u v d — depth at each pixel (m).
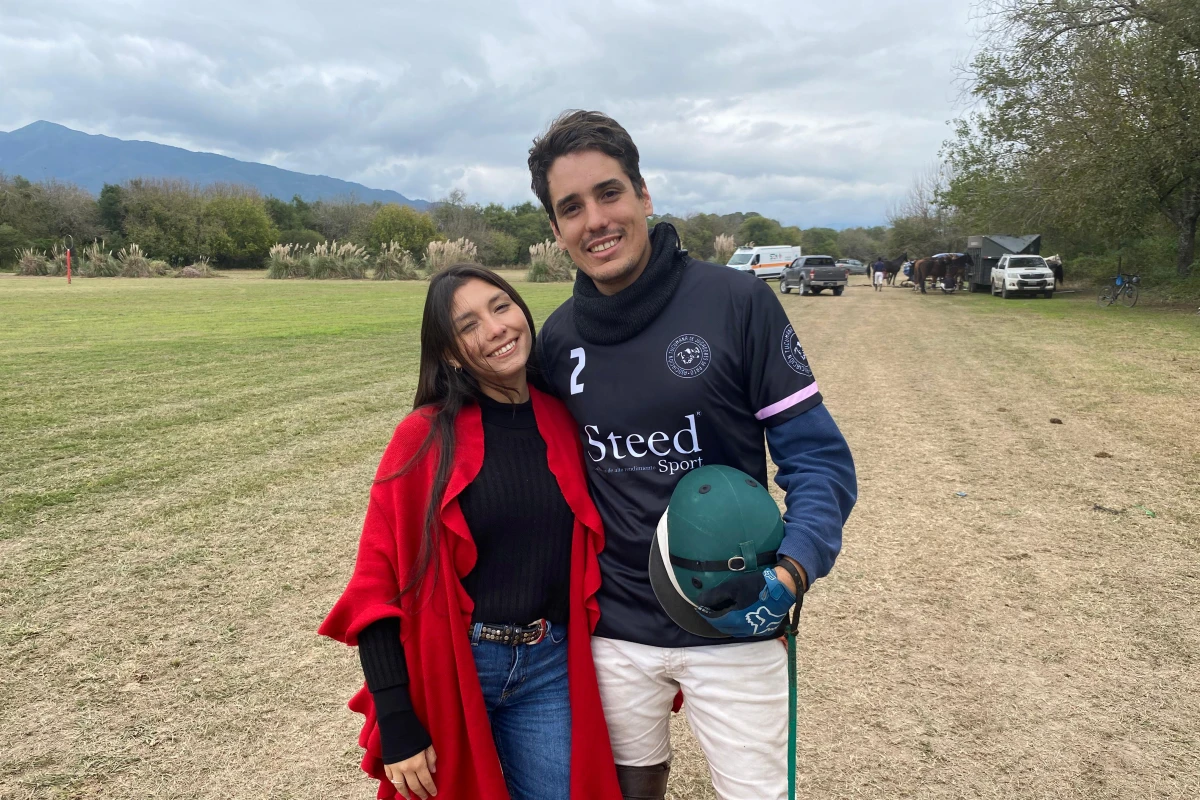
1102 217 22.45
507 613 1.74
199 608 3.87
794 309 25.17
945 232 51.81
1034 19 22.38
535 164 1.71
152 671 3.30
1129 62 20.41
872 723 2.98
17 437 6.93
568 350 1.81
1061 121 22.03
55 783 2.59
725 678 1.65
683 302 1.68
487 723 1.68
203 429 7.45
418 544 1.67
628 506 1.72
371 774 1.77
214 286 33.91
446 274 1.76
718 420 1.67
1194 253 26.48
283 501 5.46
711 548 1.47
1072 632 3.67
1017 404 9.23
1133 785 2.61
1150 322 18.80
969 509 5.47
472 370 1.76
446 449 1.68
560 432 1.81
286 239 71.81
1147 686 3.20
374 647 1.62
